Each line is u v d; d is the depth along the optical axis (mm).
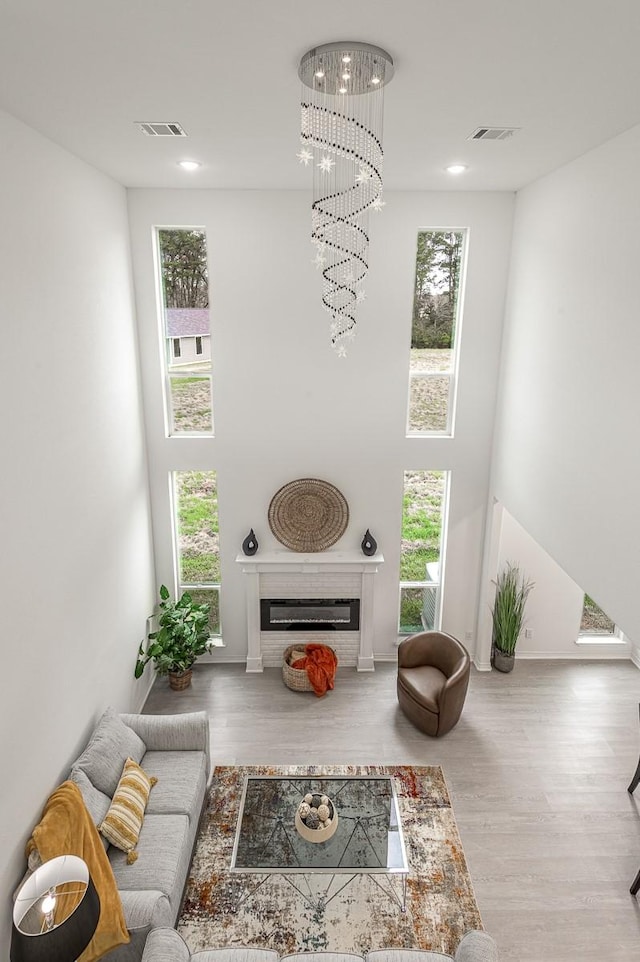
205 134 4223
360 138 3947
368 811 4984
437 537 7375
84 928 3059
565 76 3146
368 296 6527
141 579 6574
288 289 6484
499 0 2373
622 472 4039
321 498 7047
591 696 6930
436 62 2988
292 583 7137
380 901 4406
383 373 6738
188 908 4340
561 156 4766
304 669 6844
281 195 6230
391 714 6574
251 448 6918
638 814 5332
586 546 4586
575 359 4801
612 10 2441
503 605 7152
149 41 2754
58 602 4309
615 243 4172
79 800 4062
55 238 4316
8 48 2805
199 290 6574
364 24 2598
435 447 6977
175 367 6766
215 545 7281
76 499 4660
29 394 3867
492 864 4816
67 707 4465
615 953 4184
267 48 2840
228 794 5391
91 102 3520
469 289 6531
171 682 6910
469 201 6285
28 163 3895
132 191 6141
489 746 6109
